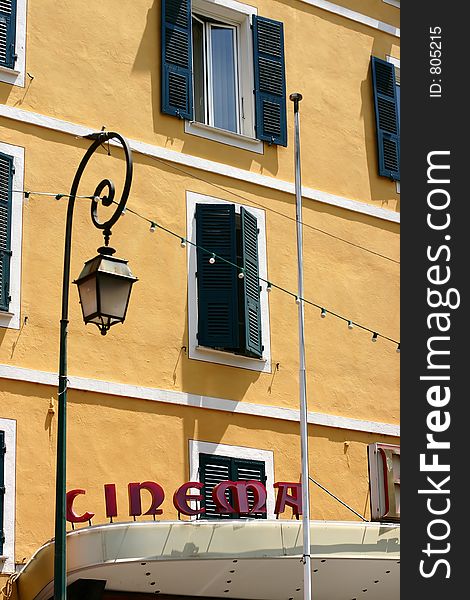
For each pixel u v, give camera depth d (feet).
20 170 52.03
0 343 49.42
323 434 56.49
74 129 53.88
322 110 61.72
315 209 59.82
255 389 55.01
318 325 58.08
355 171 61.87
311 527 48.49
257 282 56.29
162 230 54.75
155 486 47.06
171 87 56.95
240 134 58.49
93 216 42.09
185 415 52.80
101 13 56.34
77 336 51.29
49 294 51.16
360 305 59.77
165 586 47.62
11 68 53.11
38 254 51.42
